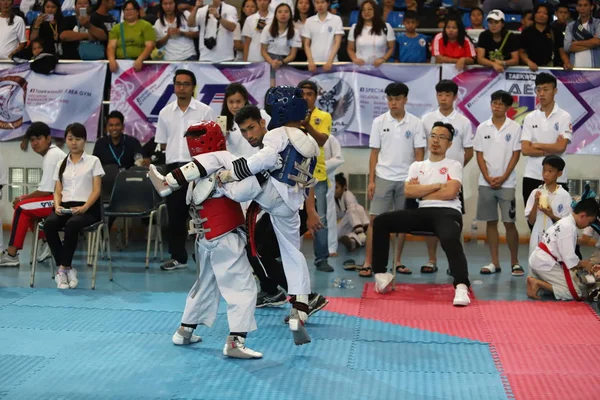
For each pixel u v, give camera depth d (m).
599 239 7.07
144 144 9.38
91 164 7.19
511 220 7.85
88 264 8.01
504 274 7.86
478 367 4.79
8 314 6.00
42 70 9.58
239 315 4.87
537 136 7.71
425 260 8.62
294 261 5.02
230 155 4.88
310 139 5.00
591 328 5.72
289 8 9.23
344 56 10.07
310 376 4.59
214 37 9.52
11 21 10.05
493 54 9.05
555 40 9.70
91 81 9.58
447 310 6.28
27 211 7.70
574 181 9.32
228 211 4.87
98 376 4.55
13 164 9.95
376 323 5.85
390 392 4.32
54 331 5.52
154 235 9.78
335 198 9.38
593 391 4.34
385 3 10.58
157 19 10.01
